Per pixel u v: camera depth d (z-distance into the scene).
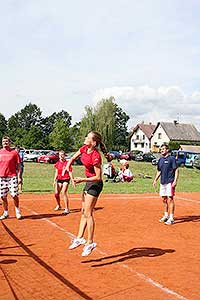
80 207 13.63
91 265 6.99
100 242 8.70
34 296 5.52
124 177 25.59
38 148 88.19
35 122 143.25
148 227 10.57
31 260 7.26
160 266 7.02
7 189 11.12
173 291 5.79
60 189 12.58
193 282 6.20
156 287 5.94
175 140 92.75
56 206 13.72
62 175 12.33
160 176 11.49
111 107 87.19
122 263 7.15
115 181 25.25
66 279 6.25
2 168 11.06
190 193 20.03
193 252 8.07
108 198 16.72
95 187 7.23
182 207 14.68
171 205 11.16
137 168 41.91
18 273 6.52
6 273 6.52
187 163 45.62
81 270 6.71
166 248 8.35
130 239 9.09
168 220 11.08
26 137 88.81
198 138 95.88
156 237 9.39
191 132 96.75
